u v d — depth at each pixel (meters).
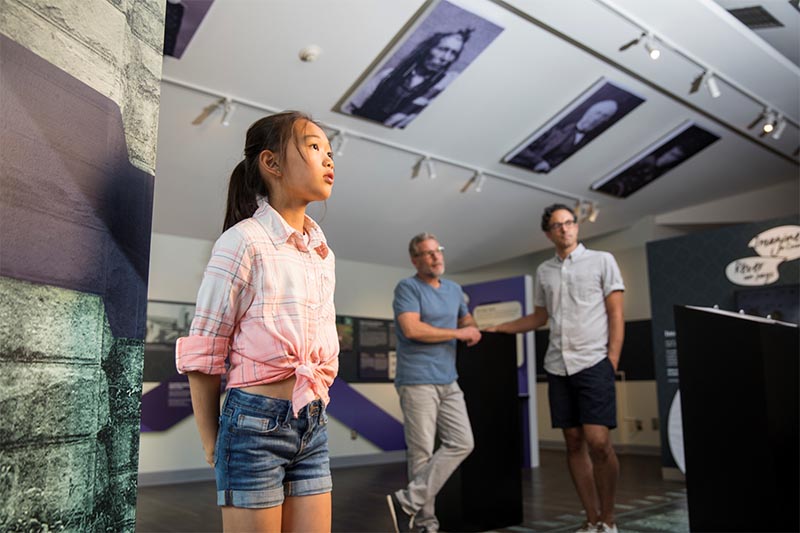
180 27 3.95
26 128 0.88
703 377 2.33
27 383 0.87
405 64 4.61
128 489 1.09
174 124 4.95
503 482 3.71
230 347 1.21
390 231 7.58
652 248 6.59
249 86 4.66
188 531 3.92
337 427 7.96
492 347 3.80
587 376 3.08
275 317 1.18
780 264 5.71
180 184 5.75
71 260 0.96
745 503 2.17
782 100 5.79
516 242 8.57
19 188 0.86
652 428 8.79
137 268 1.15
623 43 4.77
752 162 7.30
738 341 2.25
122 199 1.10
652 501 4.56
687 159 7.01
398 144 5.79
